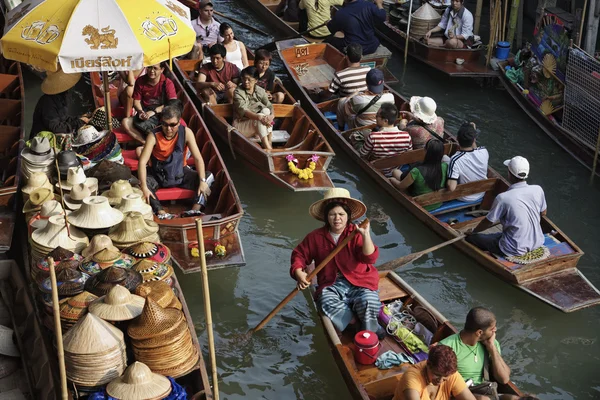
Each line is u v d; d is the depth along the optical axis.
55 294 4.59
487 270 7.56
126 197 6.71
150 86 9.30
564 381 6.63
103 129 8.63
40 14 7.14
